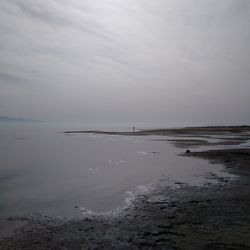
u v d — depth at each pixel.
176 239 7.92
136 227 8.95
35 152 32.75
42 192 13.80
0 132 95.19
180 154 28.23
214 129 94.38
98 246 7.58
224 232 8.34
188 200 12.01
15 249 7.44
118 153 30.80
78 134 77.31
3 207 11.29
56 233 8.55
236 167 20.05
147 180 16.44
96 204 11.72
